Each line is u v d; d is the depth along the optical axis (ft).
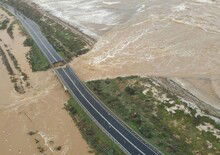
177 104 310.86
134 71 376.48
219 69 357.41
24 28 537.65
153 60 390.21
